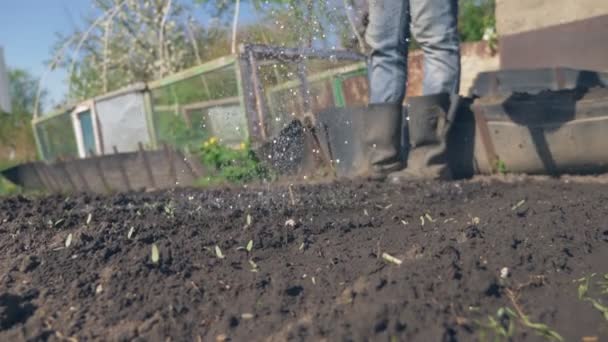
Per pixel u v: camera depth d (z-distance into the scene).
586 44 4.82
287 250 1.71
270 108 4.53
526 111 2.98
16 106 16.11
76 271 1.52
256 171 4.15
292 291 1.39
